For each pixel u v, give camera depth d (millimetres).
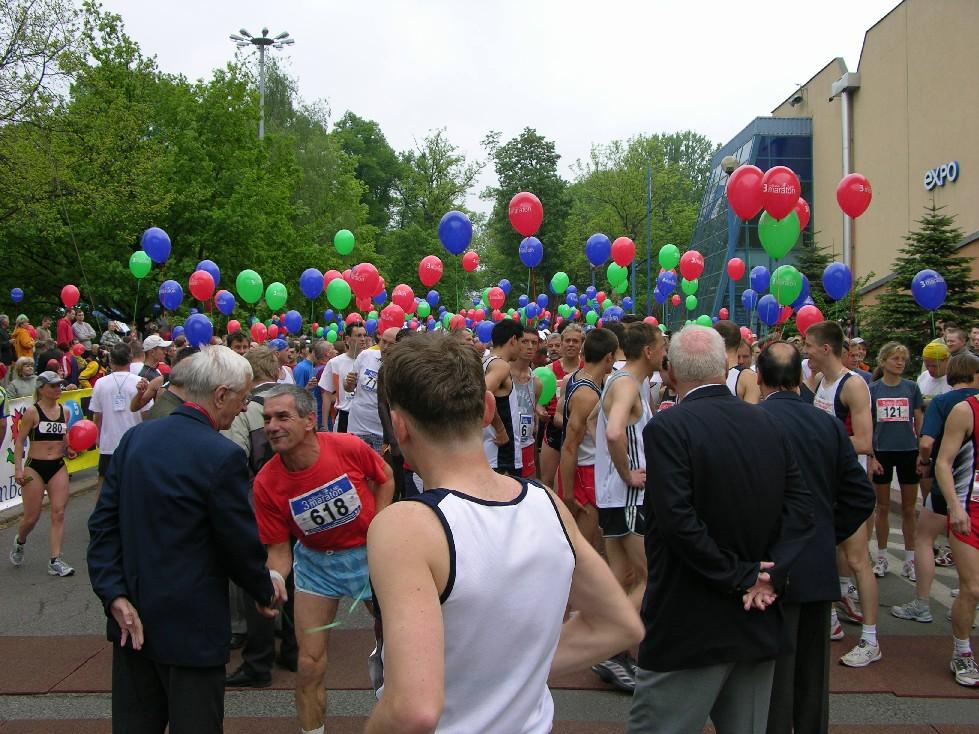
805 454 3418
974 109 22422
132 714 2918
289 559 3779
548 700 1681
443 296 44906
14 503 9531
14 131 18906
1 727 3994
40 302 25297
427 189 45031
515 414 6023
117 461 3004
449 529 1499
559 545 1641
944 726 3986
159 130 27188
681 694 2824
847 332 10680
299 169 33500
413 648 1350
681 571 2811
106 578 2863
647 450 2871
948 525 4566
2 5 18844
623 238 13273
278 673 4719
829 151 33500
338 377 8734
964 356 5113
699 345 3004
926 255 17859
